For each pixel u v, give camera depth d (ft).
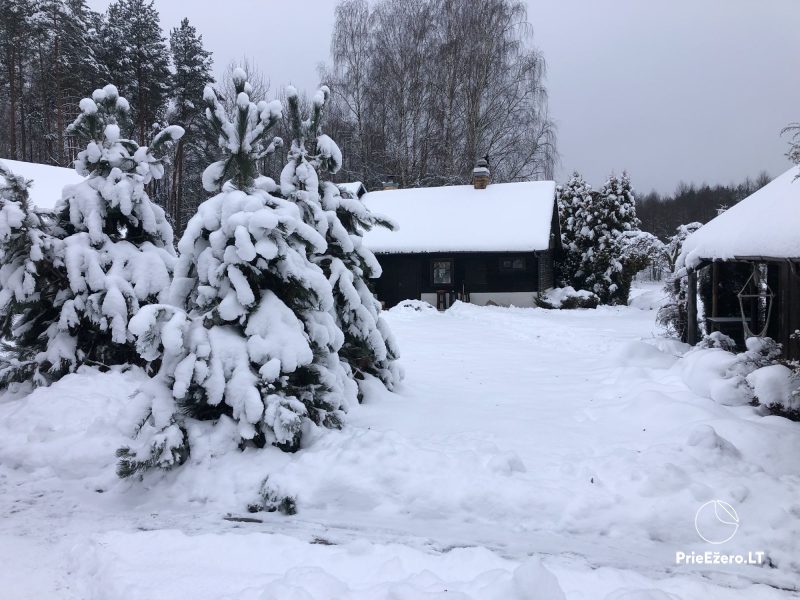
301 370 19.72
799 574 12.46
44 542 14.16
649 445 18.98
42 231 26.71
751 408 22.77
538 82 114.32
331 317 21.45
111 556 12.78
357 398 23.97
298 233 19.43
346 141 124.67
